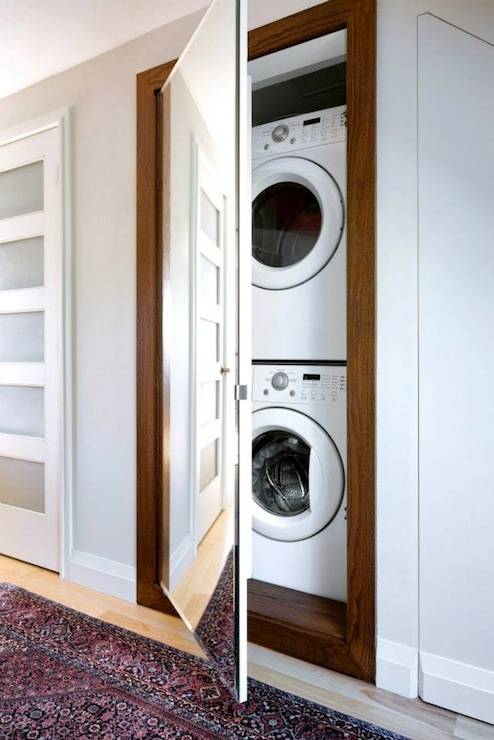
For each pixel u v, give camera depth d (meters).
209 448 1.57
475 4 1.23
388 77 1.34
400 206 1.33
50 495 2.14
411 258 1.32
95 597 1.91
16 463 2.27
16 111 2.23
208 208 1.52
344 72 1.88
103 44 1.90
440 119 1.28
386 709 1.26
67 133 2.05
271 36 1.54
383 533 1.35
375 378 1.37
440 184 1.28
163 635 1.63
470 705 1.23
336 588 1.63
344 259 1.61
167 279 1.81
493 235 1.23
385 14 1.35
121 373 1.92
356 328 1.39
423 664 1.29
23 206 2.25
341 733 1.17
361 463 1.38
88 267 2.01
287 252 1.77
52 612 1.77
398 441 1.34
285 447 1.76
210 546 1.51
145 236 1.84
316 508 1.64
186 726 1.19
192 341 1.68
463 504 1.26
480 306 1.24
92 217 2.00
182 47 1.76
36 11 1.70
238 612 1.21
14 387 2.27
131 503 1.89
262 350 1.76
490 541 1.22
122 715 1.22
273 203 1.80
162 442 1.82
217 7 1.36
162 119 1.81
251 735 1.16
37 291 2.18
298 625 1.48
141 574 1.85
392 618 1.34
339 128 1.61
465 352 1.26
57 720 1.20
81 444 2.03
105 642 1.57
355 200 1.39
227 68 1.30
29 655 1.48
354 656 1.39
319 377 1.65
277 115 2.23
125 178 1.91
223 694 1.31
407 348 1.33
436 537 1.29
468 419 1.25
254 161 1.77
